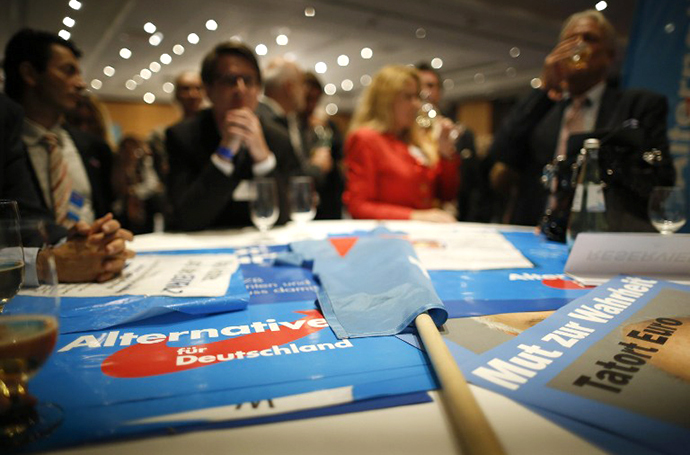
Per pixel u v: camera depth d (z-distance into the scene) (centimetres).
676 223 115
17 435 39
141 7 538
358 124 238
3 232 62
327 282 85
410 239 139
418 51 816
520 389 46
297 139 329
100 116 295
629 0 443
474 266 106
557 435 39
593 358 53
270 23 627
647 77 246
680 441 37
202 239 144
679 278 91
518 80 1049
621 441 38
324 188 337
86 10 526
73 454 37
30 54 168
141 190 325
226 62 174
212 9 557
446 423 41
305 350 58
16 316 43
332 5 566
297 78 308
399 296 72
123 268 98
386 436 39
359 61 901
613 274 96
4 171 130
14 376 42
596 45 165
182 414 42
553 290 86
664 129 166
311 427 41
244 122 159
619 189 122
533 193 201
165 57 743
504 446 37
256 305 78
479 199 330
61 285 85
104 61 790
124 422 41
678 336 59
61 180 170
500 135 213
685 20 234
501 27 667
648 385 46
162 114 1244
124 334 64
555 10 593
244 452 37
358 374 50
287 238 145
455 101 1302
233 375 50
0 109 130
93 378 50
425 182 225
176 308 71
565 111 189
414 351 57
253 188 147
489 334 63
